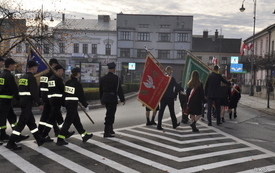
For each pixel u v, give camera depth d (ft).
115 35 200.95
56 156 19.20
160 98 30.07
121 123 34.65
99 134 26.91
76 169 16.67
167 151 21.20
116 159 18.84
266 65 93.97
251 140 26.43
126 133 27.86
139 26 199.82
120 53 199.00
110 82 25.09
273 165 18.39
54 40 62.95
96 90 65.77
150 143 23.63
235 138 27.07
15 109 41.27
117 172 16.33
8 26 57.67
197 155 20.30
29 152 20.06
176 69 201.46
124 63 199.41
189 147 22.67
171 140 25.09
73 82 22.35
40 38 59.06
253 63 112.16
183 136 27.14
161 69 32.40
